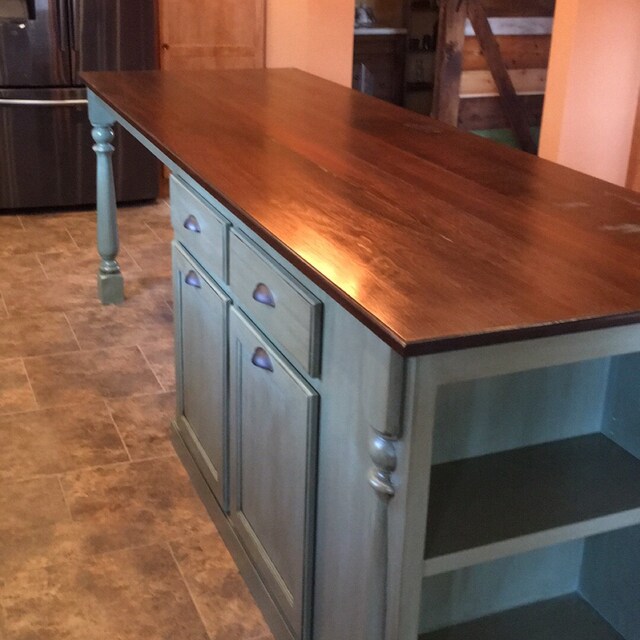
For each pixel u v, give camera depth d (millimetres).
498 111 5543
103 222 3395
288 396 1587
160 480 2396
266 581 1869
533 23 5332
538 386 1623
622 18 3332
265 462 1780
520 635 1733
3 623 1874
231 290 1861
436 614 1723
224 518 2133
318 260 1376
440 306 1215
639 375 1604
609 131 3506
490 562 1731
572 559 1820
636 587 1701
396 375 1191
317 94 2852
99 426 2654
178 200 2143
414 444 1214
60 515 2232
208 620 1904
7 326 3299
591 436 1702
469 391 1563
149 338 3256
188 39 4840
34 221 4523
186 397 2355
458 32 5164
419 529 1275
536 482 1549
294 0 4328
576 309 1214
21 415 2693
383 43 5734
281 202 1678
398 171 1937
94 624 1882
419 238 1494
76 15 4316
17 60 4309
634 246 1481
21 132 4449
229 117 2430
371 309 1198
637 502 1504
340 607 1537
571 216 1644
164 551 2115
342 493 1458
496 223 1587
